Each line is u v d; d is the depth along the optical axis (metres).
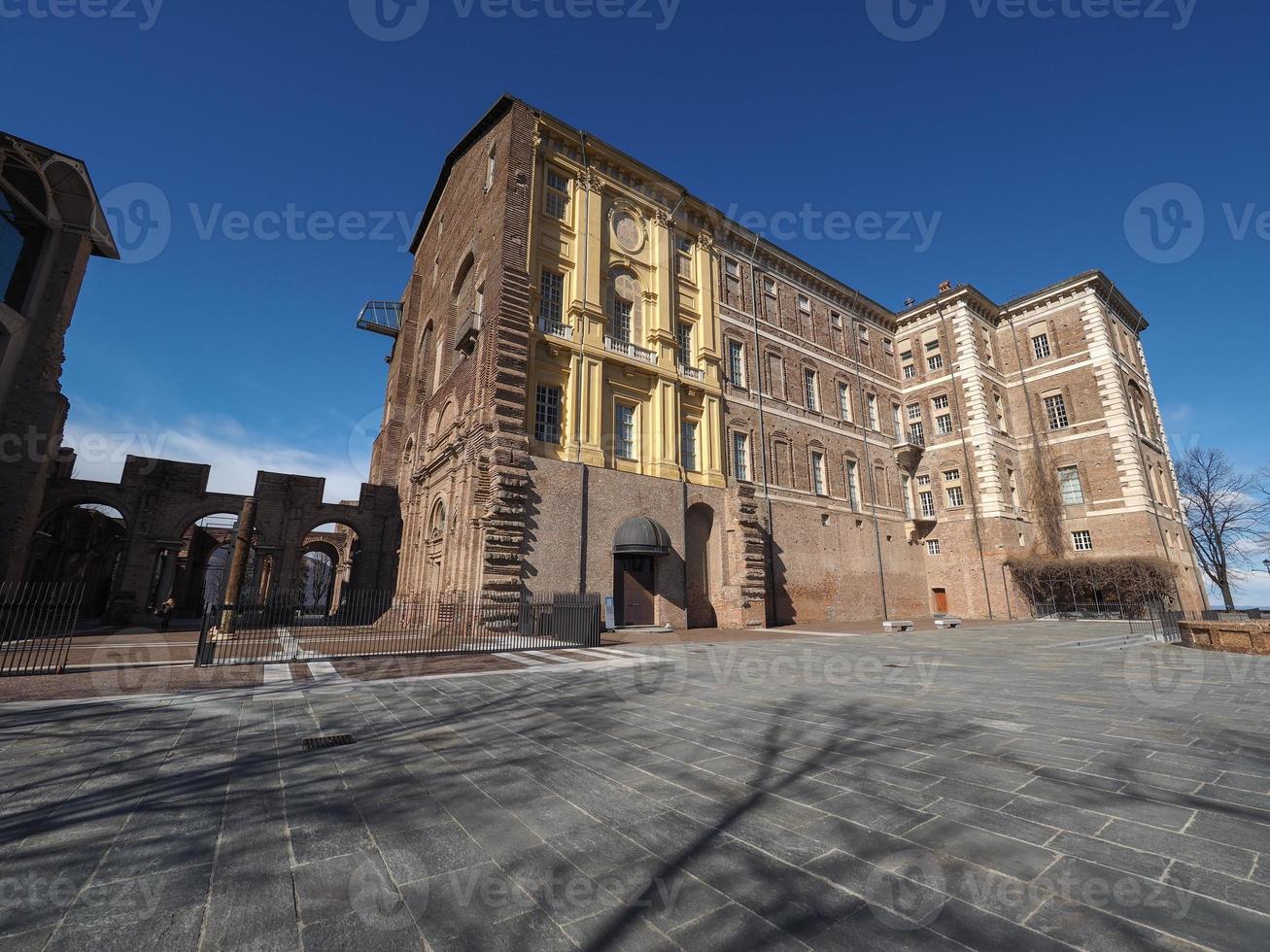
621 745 5.53
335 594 46.44
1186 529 39.44
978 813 3.71
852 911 2.59
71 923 2.52
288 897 2.77
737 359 30.05
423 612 21.14
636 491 22.39
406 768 4.82
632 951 2.32
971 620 32.62
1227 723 5.98
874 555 33.47
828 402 34.44
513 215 21.88
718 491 25.61
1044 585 33.44
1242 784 4.13
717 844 3.32
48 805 3.94
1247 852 3.05
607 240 25.33
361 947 2.36
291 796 4.17
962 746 5.31
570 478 20.66
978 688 8.64
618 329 25.05
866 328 39.53
